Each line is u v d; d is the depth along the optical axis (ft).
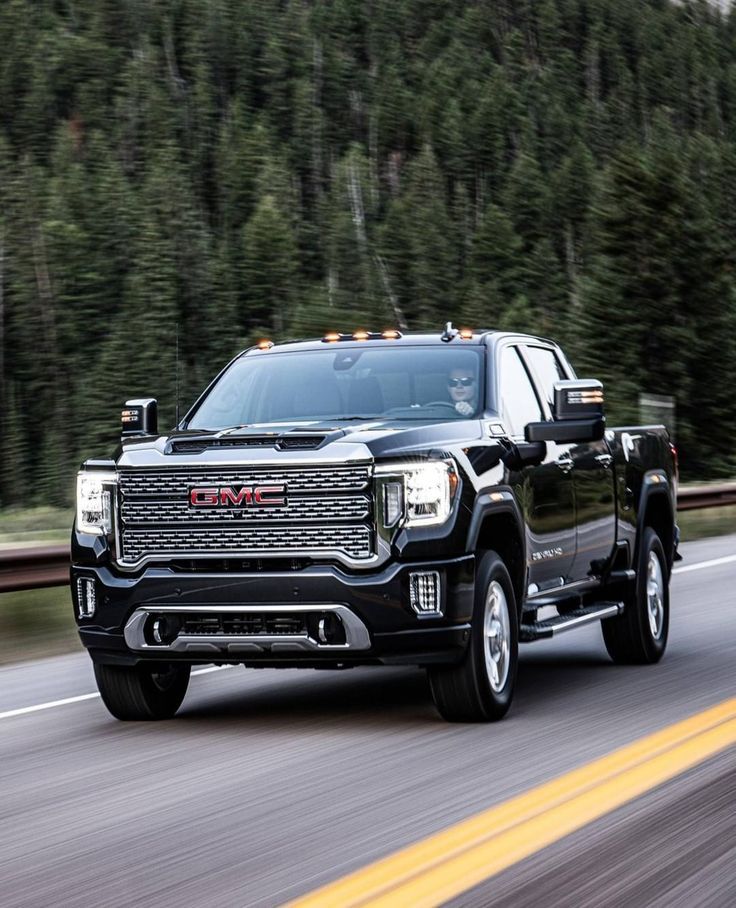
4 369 349.00
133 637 25.49
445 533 24.59
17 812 19.56
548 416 31.50
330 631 24.61
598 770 20.93
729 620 40.78
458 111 513.45
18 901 15.14
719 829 17.35
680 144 503.20
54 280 358.64
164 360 336.29
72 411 339.57
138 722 27.25
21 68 511.81
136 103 506.48
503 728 25.12
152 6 584.40
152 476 25.52
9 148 474.90
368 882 15.26
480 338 30.42
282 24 587.68
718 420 205.05
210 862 16.48
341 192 462.19
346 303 370.94
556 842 16.80
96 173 414.21
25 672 34.30
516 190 462.60
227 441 25.48
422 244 403.34
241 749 23.86
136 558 25.63
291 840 17.40
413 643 24.53
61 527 77.20
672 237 205.87
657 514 36.65
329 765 22.18
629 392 201.16
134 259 368.89
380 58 603.67
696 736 23.41
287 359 31.12
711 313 206.28
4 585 40.55
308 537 24.75
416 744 23.76
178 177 409.08
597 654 35.91
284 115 553.64
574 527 30.32
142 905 14.80
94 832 18.21
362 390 29.50
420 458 24.70
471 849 16.53
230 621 25.02
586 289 211.20
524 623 28.94
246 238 387.34
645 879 15.24
